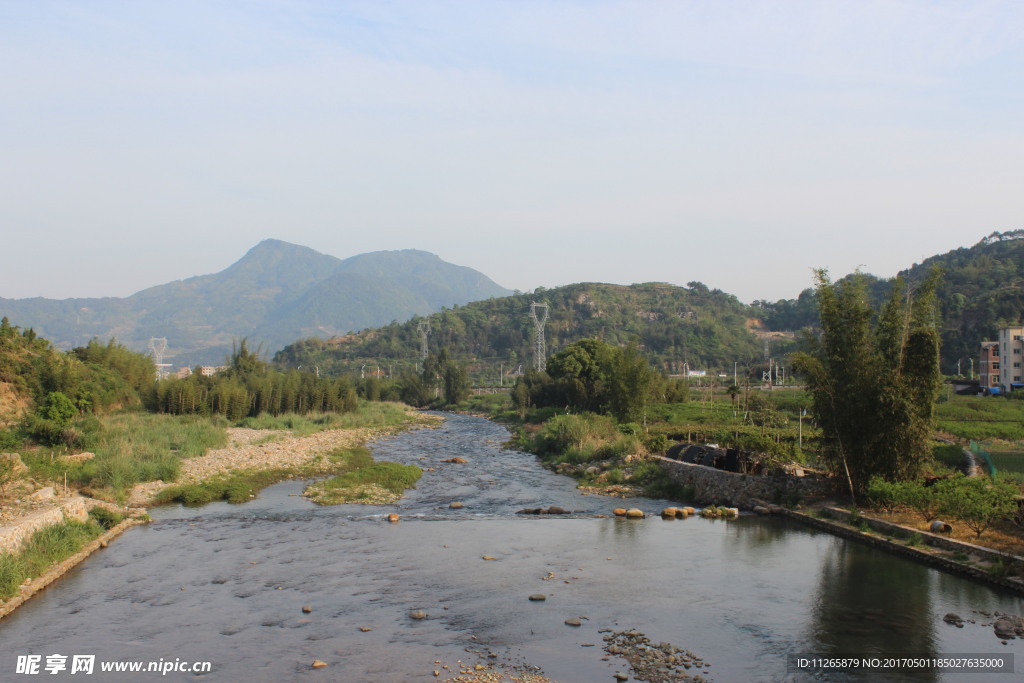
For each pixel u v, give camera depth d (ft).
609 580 94.27
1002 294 570.46
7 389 213.46
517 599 87.25
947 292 637.71
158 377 352.08
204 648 72.43
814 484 138.62
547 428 254.06
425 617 81.20
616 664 68.23
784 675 65.41
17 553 92.58
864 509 124.36
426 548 111.04
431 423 378.53
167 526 125.59
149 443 190.08
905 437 121.49
